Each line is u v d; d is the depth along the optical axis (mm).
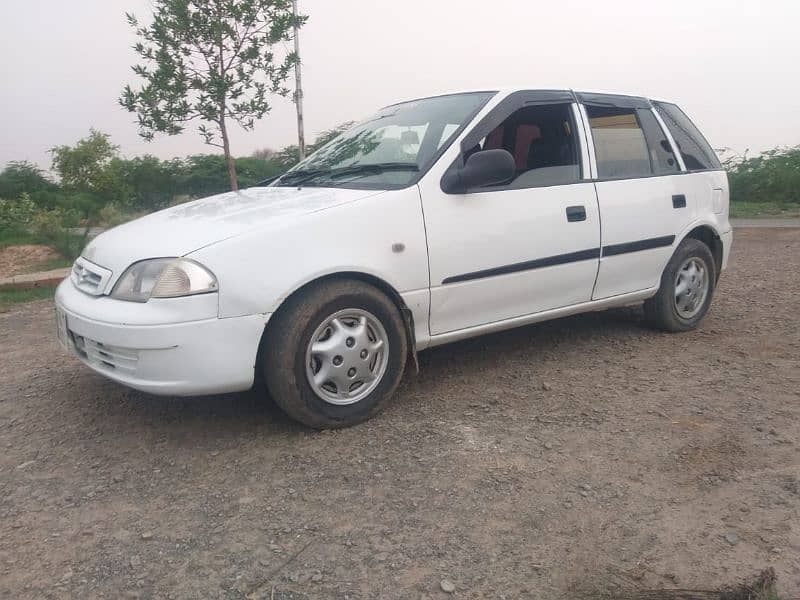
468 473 3227
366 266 3646
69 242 11586
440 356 4965
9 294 8289
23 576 2572
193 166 29312
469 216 4043
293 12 10492
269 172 29141
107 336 3375
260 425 3820
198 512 2971
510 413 3922
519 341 5285
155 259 3400
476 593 2408
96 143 31719
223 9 9945
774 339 5266
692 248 5340
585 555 2607
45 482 3287
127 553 2693
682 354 4938
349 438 3631
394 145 4383
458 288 4035
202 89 10172
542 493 3043
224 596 2422
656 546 2652
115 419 3998
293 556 2637
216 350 3316
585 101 4852
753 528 2742
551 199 4402
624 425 3721
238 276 3328
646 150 5145
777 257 9711
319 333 3586
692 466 3250
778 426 3662
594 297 4773
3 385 4707
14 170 28922
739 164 22016
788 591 2371
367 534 2768
